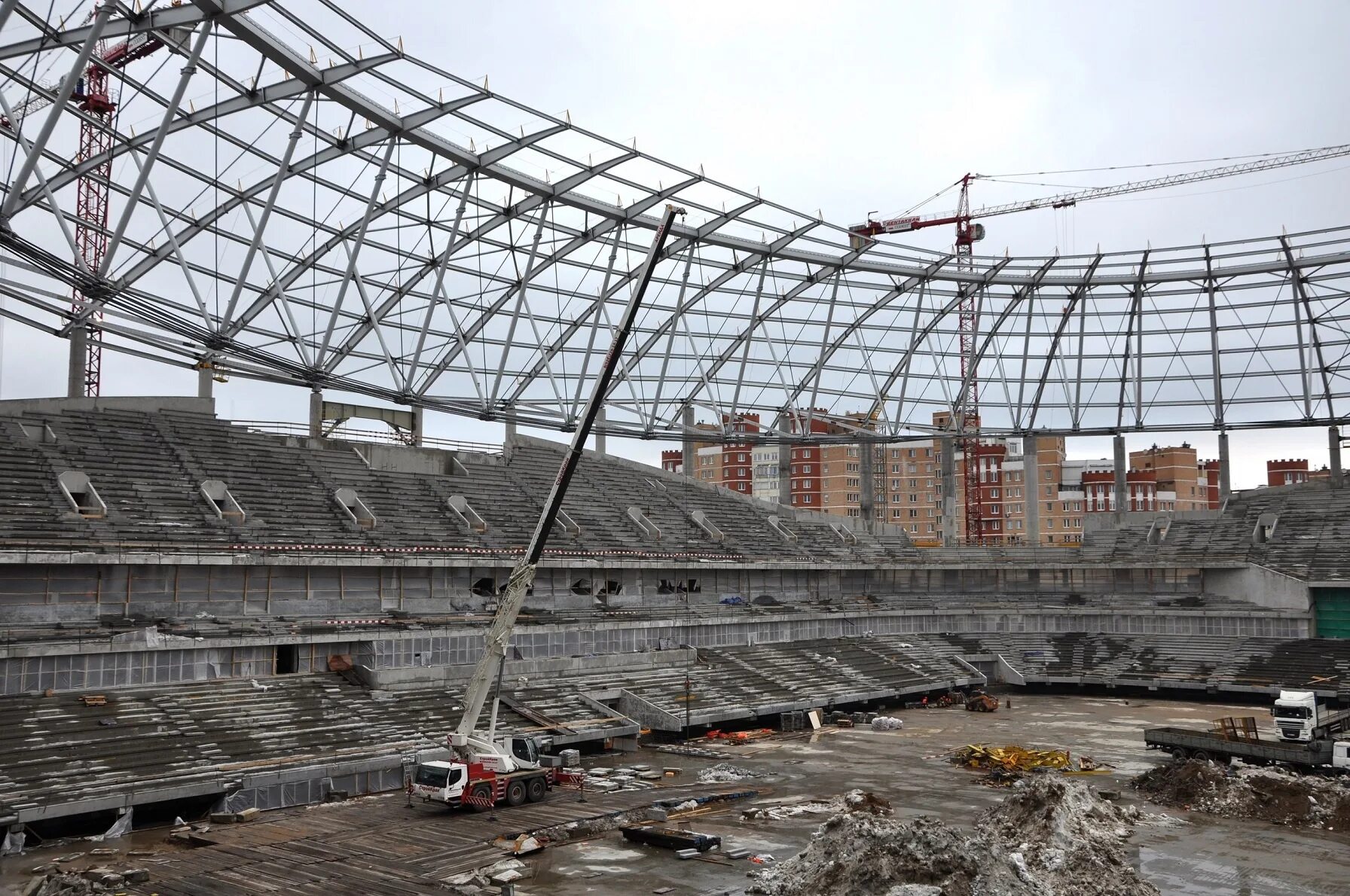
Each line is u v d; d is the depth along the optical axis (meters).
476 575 64.31
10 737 36.06
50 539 47.38
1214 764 41.31
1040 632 84.94
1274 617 77.19
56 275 53.62
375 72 53.06
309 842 33.06
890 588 94.38
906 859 26.41
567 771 42.59
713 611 74.56
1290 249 82.44
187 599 51.72
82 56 41.34
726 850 32.56
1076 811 33.69
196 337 59.97
